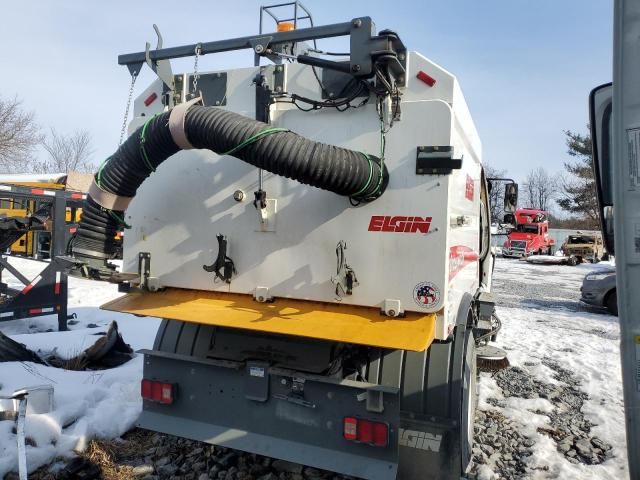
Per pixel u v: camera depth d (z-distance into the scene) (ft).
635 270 6.18
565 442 14.71
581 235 107.14
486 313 18.11
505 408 17.19
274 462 12.50
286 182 10.69
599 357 24.58
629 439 6.22
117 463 12.26
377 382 10.88
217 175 11.32
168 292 11.98
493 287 57.11
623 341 6.25
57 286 24.09
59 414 13.21
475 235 15.71
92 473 11.55
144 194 12.09
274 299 10.94
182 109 9.68
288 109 10.75
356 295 10.15
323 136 10.46
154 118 10.11
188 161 11.62
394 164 9.90
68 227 24.63
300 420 10.68
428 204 9.68
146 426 11.80
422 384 10.69
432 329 9.50
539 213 120.78
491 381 20.16
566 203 159.12
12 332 24.12
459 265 11.64
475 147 15.05
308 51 12.03
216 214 11.34
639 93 6.23
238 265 11.12
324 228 10.39
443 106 9.56
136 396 15.19
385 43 9.00
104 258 10.95
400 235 9.85
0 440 11.83
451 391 10.55
